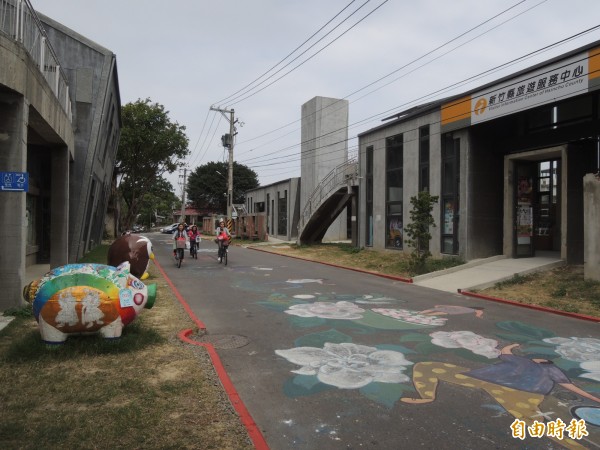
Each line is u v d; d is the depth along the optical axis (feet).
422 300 38.50
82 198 61.93
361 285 47.03
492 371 20.08
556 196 58.49
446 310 34.22
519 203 55.62
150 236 171.73
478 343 24.77
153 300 23.11
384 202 72.18
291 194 129.49
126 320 21.47
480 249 55.93
